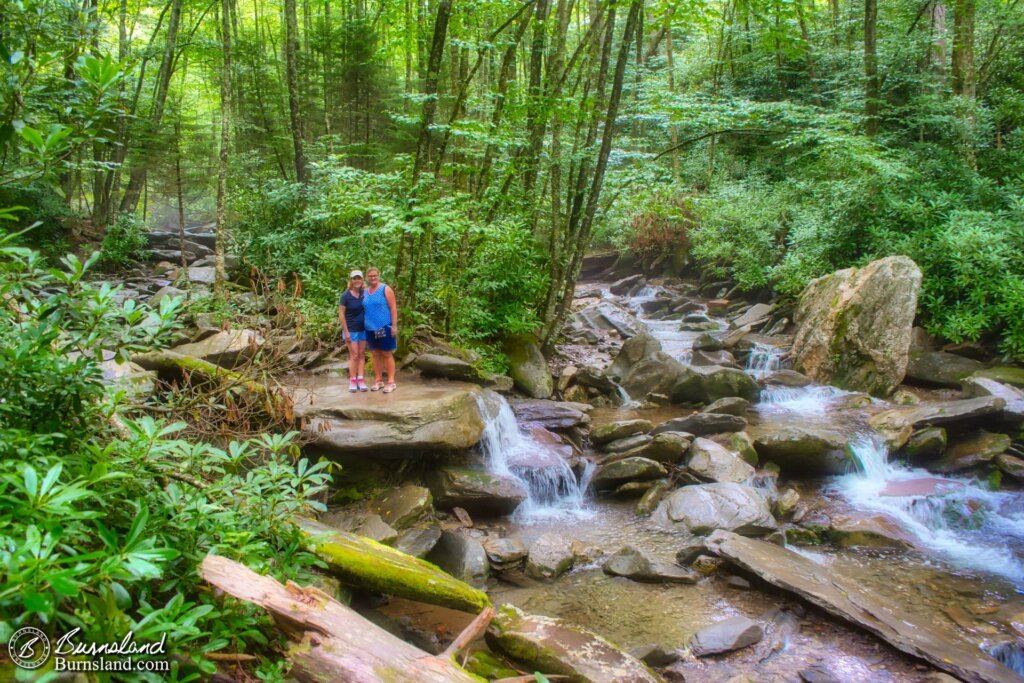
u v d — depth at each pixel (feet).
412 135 54.54
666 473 26.32
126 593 7.25
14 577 6.39
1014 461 26.43
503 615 16.30
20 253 10.57
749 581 19.75
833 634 17.26
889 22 55.98
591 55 36.35
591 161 35.60
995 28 49.62
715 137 65.87
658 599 19.15
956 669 15.38
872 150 37.86
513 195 36.73
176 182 45.03
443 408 23.47
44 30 14.39
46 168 9.67
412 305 30.50
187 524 9.64
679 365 35.01
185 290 41.47
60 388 9.87
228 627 9.44
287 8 46.52
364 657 9.48
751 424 30.55
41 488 7.36
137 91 54.29
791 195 52.26
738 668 15.92
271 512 11.75
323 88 61.62
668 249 61.05
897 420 29.01
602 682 13.94
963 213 37.78
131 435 11.03
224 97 36.01
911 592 19.60
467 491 23.07
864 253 41.65
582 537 22.89
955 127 43.11
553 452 26.96
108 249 52.31
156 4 68.64
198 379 21.83
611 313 47.60
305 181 47.47
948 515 24.31
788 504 24.25
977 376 32.42
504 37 35.68
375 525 20.24
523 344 34.83
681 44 83.10
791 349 38.68
